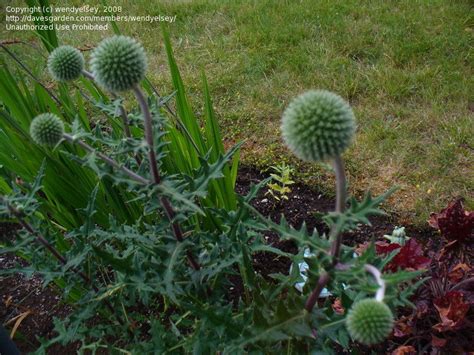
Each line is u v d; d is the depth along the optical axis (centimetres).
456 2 90
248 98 75
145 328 47
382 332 25
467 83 73
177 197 31
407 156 63
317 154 26
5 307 51
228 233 39
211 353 36
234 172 52
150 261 37
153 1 101
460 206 43
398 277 25
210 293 40
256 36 87
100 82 32
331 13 91
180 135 47
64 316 49
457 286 42
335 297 47
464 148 63
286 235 28
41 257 38
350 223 26
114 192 47
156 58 86
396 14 89
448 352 39
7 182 45
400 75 75
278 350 33
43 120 32
